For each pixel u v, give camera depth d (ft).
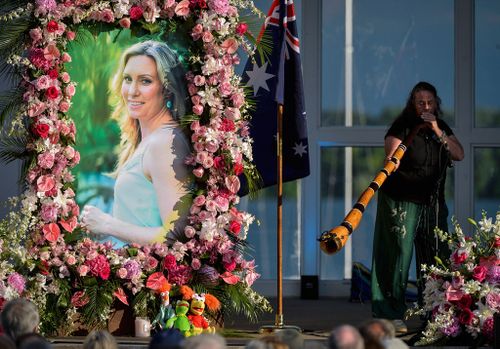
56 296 37.19
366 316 44.50
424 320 39.19
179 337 24.08
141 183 38.19
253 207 51.90
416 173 40.16
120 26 38.19
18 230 36.91
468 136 51.90
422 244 40.75
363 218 51.83
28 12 37.63
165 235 38.01
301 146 40.65
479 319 35.47
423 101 40.68
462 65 52.03
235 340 36.50
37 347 22.53
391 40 52.39
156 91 38.24
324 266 51.90
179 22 38.32
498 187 51.90
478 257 36.37
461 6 52.03
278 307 38.29
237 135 38.73
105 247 37.68
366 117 52.34
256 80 40.40
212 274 37.76
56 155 37.73
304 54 52.03
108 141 38.22
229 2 38.81
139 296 37.27
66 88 37.81
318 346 26.07
